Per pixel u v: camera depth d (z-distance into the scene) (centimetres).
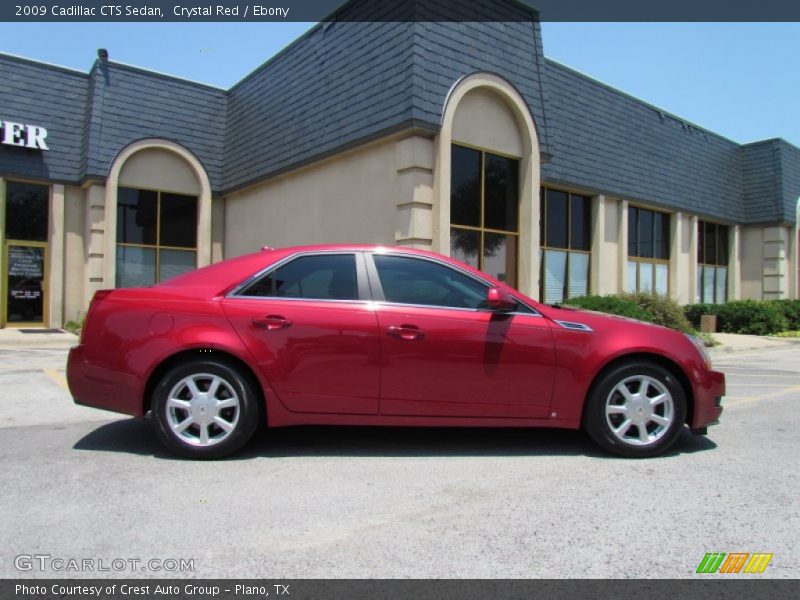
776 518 358
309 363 457
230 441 455
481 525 344
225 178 1764
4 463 446
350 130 1205
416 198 1075
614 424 479
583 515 360
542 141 1303
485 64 1195
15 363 985
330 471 436
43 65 1609
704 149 2141
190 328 455
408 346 460
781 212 2183
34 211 1592
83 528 334
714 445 518
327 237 1326
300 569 293
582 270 1691
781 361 1227
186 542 319
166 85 1748
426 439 527
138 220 1675
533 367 467
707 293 2180
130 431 541
